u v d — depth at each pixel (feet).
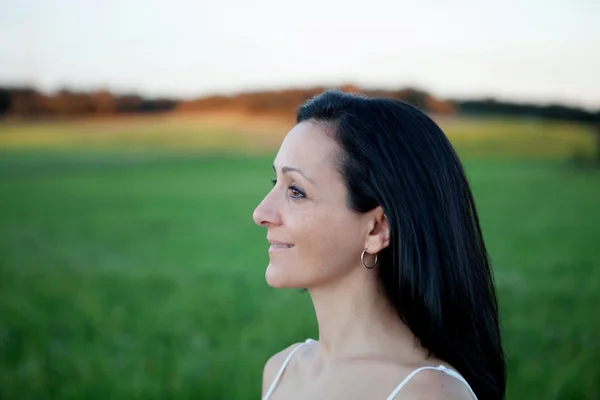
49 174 118.01
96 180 110.63
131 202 84.43
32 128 158.10
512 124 149.79
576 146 133.59
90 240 56.75
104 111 165.27
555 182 96.02
